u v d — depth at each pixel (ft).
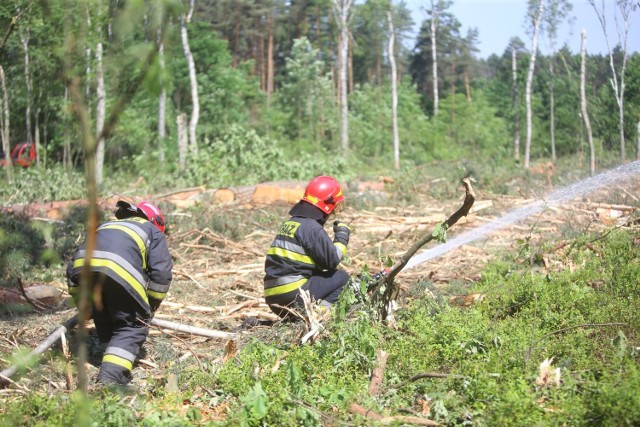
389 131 151.12
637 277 20.43
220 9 176.86
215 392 15.25
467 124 151.74
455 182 55.06
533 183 56.95
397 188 52.95
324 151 132.16
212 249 33.35
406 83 175.42
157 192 60.54
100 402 14.15
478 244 32.48
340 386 14.75
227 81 121.70
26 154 69.00
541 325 17.89
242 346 18.79
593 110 83.56
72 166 68.08
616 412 11.94
